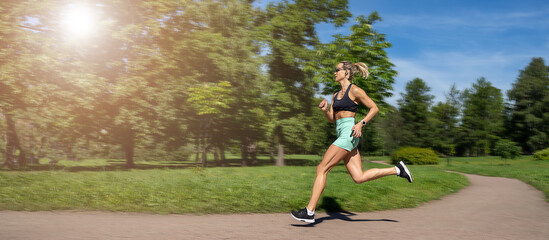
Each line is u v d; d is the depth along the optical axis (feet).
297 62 80.69
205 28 69.15
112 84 51.60
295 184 23.49
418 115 191.62
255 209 16.19
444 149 186.29
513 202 21.68
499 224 13.73
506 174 50.49
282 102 80.94
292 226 12.46
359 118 38.65
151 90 54.39
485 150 169.89
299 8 83.66
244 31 76.79
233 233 11.07
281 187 21.84
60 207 14.69
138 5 55.62
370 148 152.76
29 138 57.36
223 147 93.76
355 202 18.78
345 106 12.19
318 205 17.40
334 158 11.96
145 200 16.61
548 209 18.54
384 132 188.65
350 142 11.88
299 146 87.51
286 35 83.25
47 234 10.02
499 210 18.02
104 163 82.33
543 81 197.77
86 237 9.84
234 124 82.28
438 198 23.27
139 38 55.47
